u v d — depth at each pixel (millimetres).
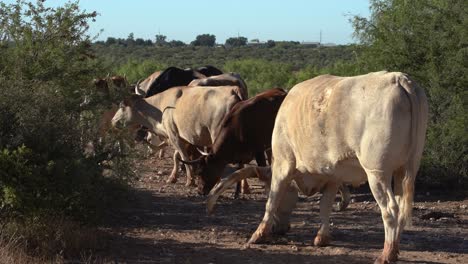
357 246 13070
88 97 13852
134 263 11500
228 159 17406
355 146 10969
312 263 11781
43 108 12289
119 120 20734
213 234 13969
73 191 11844
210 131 18859
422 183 19672
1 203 11633
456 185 19469
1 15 14812
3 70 13891
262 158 17391
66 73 14695
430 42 20969
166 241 13258
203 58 99000
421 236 13945
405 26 22000
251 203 17609
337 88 11242
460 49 19672
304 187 12836
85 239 12227
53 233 11953
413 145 10727
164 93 20406
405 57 21703
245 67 60562
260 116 17078
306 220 15500
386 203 10789
